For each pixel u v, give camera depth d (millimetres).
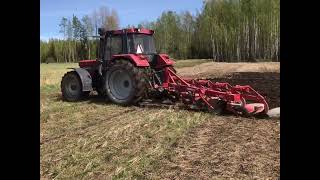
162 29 76562
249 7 58594
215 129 7746
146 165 5660
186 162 5777
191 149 6398
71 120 9227
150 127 7980
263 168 5441
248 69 29062
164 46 75875
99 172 5520
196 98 9578
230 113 9234
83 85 11797
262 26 56219
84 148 6672
